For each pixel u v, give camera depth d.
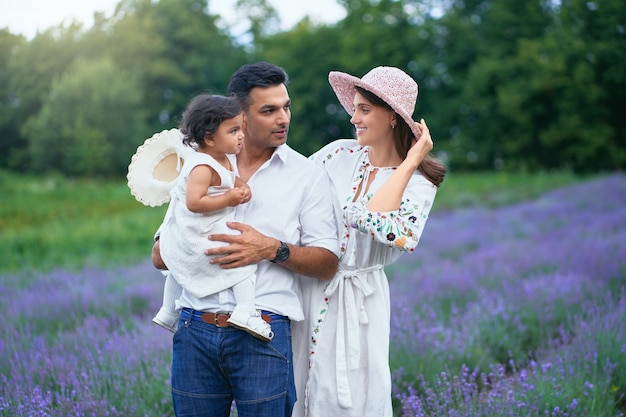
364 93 3.10
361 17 46.12
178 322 3.01
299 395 3.21
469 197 23.06
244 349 2.86
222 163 2.88
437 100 42.22
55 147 40.84
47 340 5.84
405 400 4.17
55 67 48.47
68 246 15.14
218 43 53.16
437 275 8.48
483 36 41.91
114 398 4.30
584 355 4.82
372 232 2.90
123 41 48.94
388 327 3.21
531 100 36.53
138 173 3.13
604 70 35.88
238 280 2.83
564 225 13.73
